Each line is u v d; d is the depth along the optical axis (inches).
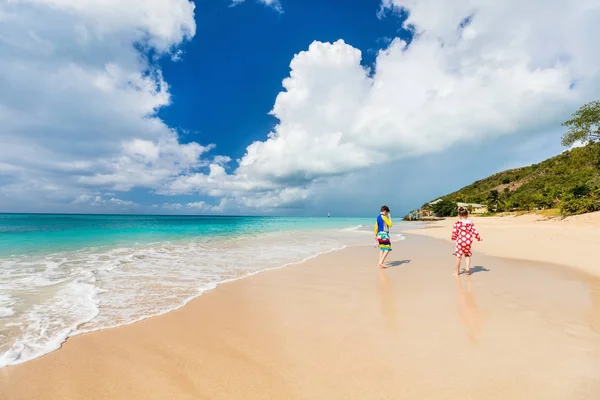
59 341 168.6
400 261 444.8
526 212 1852.9
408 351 153.8
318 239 836.0
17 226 1299.2
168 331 183.8
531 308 221.3
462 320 198.2
